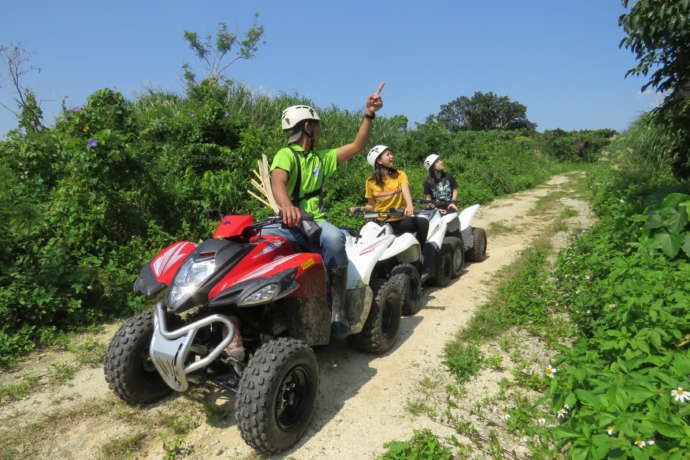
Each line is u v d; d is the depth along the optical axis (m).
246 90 12.71
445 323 4.52
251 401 2.35
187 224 5.80
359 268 3.50
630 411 2.09
